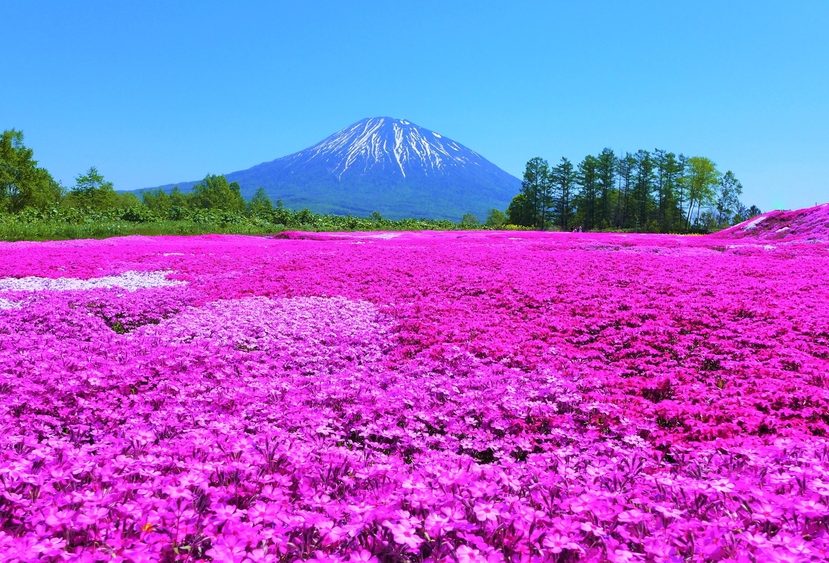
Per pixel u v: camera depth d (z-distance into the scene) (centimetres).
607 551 319
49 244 3092
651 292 1482
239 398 726
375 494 405
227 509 358
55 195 10831
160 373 847
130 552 306
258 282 1748
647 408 733
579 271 1827
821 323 1124
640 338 1090
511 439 630
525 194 12638
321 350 1030
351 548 332
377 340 1109
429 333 1135
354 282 1733
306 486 422
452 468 471
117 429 601
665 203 11525
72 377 783
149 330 1166
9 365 841
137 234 4331
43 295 1464
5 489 367
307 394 757
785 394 759
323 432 567
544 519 355
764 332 1095
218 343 1042
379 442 615
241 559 305
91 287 1656
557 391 782
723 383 861
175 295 1522
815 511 341
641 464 494
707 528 340
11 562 285
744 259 2153
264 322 1215
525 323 1217
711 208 11800
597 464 498
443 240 3825
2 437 507
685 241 3497
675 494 411
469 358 971
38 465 431
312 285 1686
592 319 1220
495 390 778
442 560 316
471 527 327
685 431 673
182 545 333
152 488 390
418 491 380
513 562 320
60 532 336
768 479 441
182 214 5575
